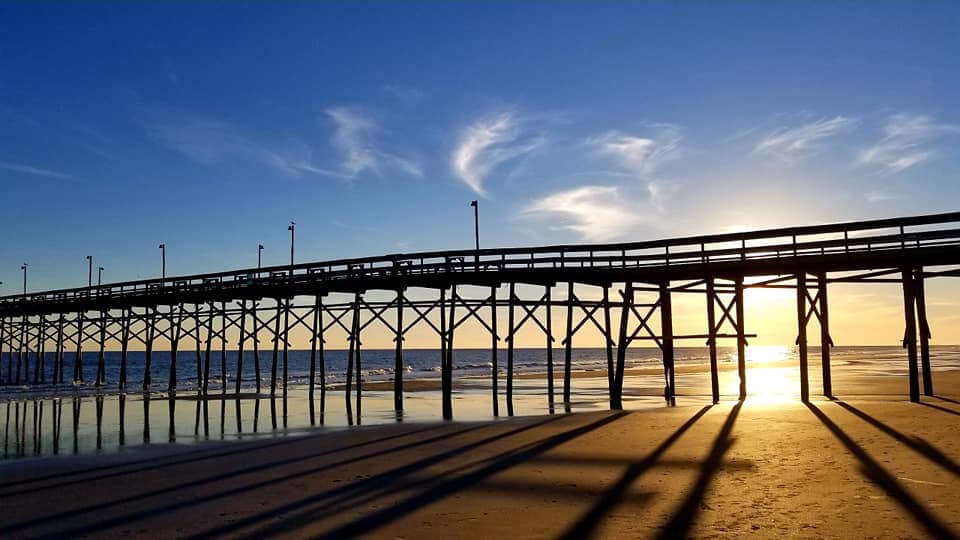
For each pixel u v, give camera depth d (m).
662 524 9.27
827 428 15.76
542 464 13.39
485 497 11.05
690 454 13.68
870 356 95.62
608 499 10.64
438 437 17.33
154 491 12.46
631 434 16.28
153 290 37.91
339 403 31.88
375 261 27.50
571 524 9.41
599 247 23.58
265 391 40.72
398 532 9.32
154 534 9.66
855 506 9.66
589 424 18.20
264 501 11.33
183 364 102.44
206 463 15.21
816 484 10.94
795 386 35.69
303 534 9.38
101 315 45.28
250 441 18.53
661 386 38.66
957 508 9.39
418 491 11.62
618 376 23.44
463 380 50.88
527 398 32.44
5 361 115.25
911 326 20.61
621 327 23.41
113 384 48.16
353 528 9.57
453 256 25.86
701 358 122.75
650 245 22.89
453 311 26.00
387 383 48.28
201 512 10.77
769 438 14.87
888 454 12.77
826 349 21.88
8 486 13.42
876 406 19.44
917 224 19.81
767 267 21.66
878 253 20.33
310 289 30.14
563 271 24.16
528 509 10.26
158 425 23.67
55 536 9.73
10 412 28.53
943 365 55.41
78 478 14.05
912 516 9.10
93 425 23.89
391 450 15.73
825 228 20.83
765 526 8.98
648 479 11.80
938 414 17.44
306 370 82.62
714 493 10.71
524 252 24.58
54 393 39.34
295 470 13.89
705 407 20.80
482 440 16.56
